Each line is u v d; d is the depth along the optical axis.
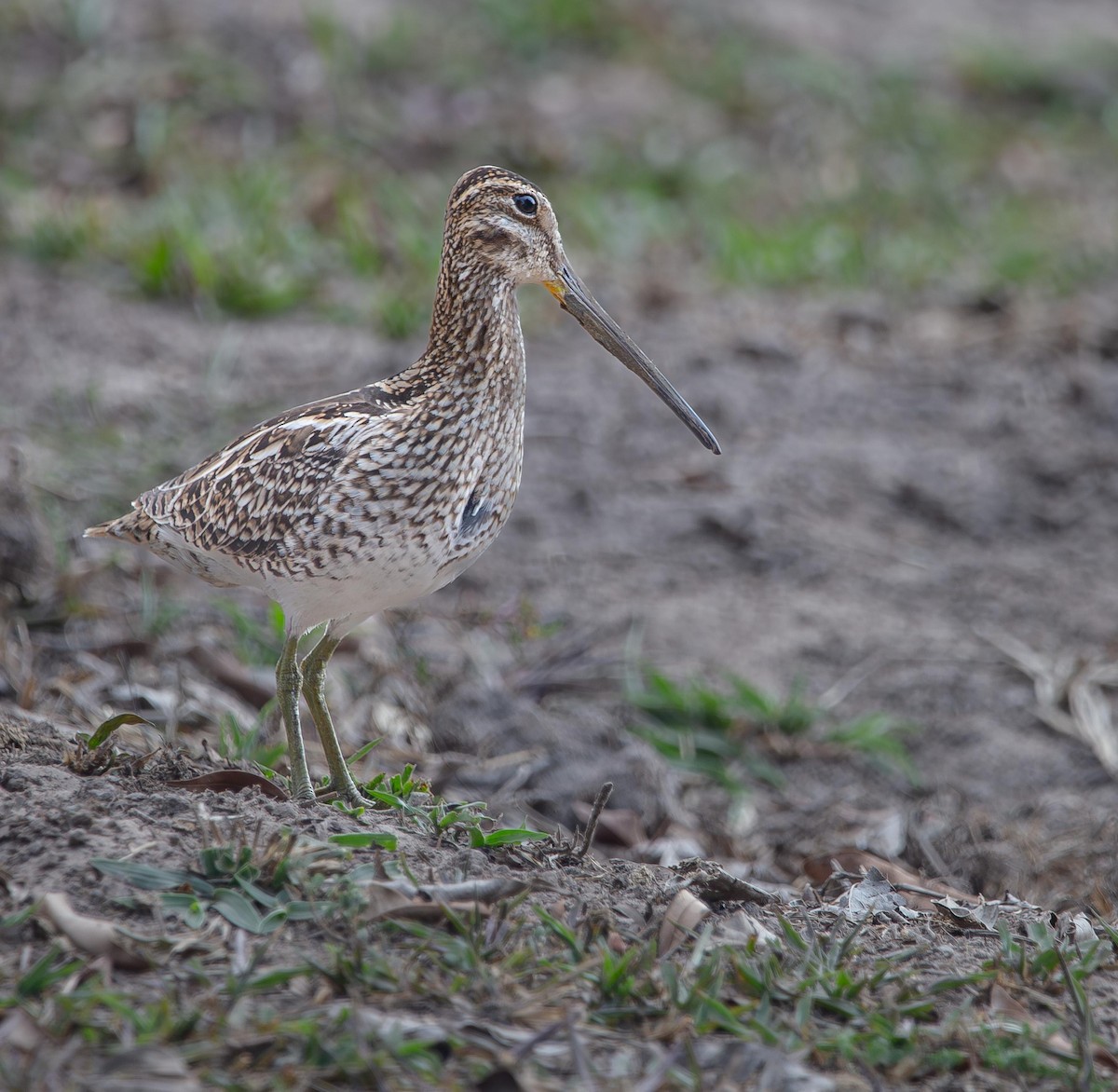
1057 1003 6.40
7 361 14.22
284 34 20.47
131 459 12.86
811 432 15.18
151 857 6.46
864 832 10.02
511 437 7.91
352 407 7.70
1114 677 12.03
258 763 8.29
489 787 9.78
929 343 16.97
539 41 21.91
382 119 19.53
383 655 11.05
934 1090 5.71
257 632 10.80
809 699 11.63
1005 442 15.23
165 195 17.25
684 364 16.02
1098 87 24.25
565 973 6.04
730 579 13.07
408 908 6.25
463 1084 5.40
